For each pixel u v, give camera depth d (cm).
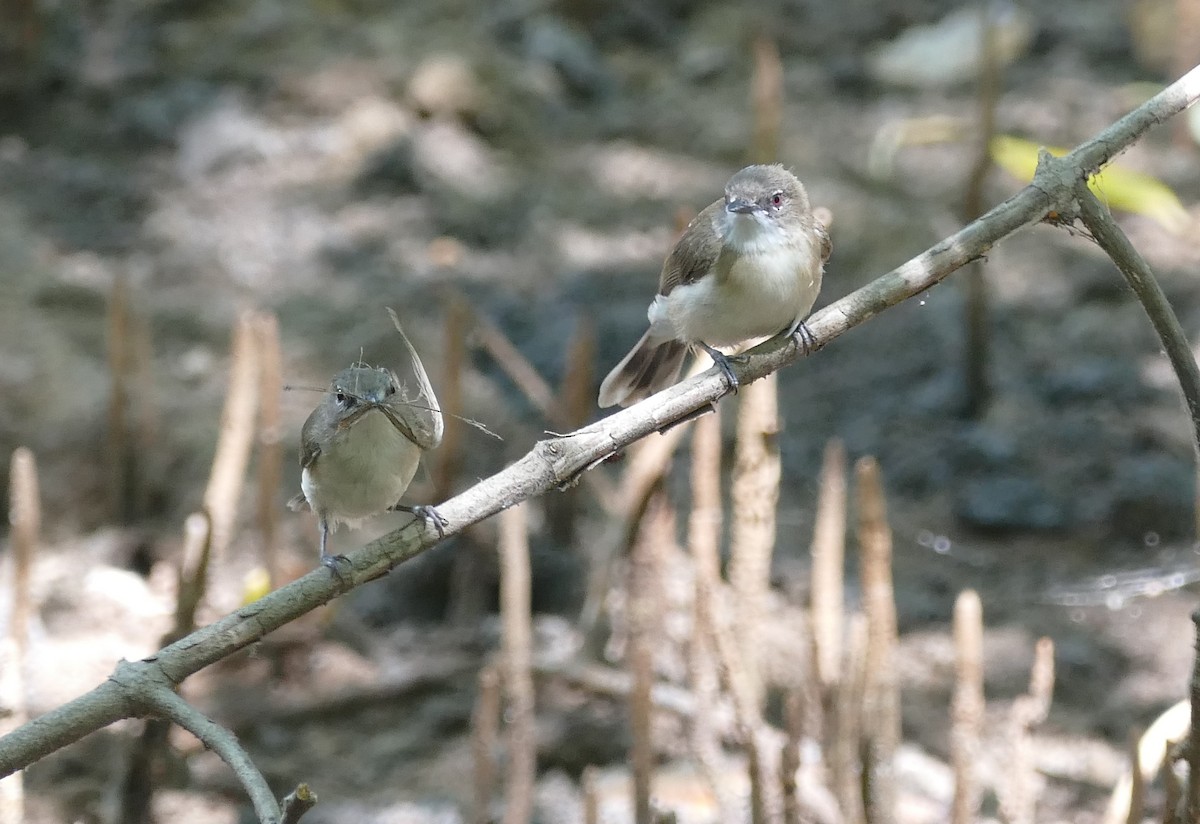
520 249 1530
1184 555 1185
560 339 1380
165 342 1379
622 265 1504
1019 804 793
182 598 914
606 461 578
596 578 1038
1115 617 1139
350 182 1602
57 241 1491
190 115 1652
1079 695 1062
